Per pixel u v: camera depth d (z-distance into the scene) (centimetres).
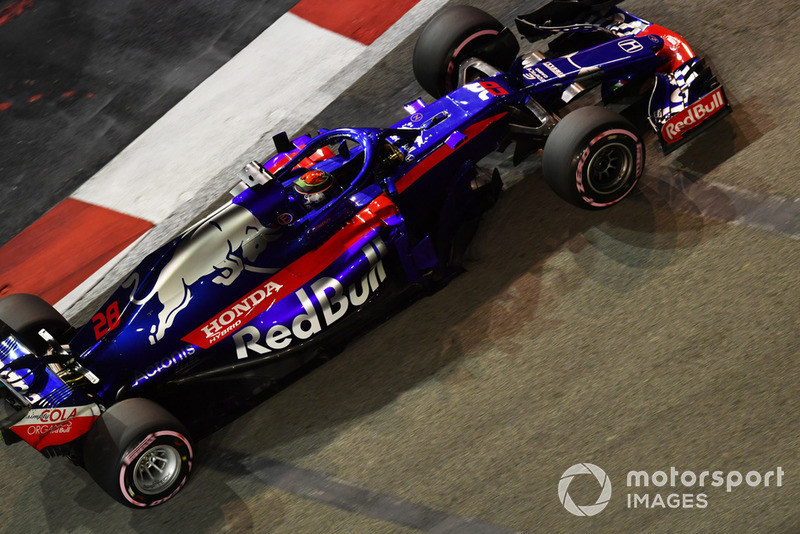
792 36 2992
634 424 2186
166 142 3531
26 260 3225
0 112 3891
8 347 2353
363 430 2380
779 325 2256
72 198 3425
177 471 2294
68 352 2389
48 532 2370
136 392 2345
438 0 3709
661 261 2491
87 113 3772
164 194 3325
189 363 2381
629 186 2583
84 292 3042
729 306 2334
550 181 2523
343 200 2475
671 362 2269
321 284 2467
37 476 2506
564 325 2433
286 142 2714
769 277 2361
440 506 2169
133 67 3916
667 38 2820
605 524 2041
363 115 3347
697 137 2791
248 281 2419
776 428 2083
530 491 2136
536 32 2945
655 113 2684
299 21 3853
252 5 4016
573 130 2430
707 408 2162
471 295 2584
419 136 2670
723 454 2078
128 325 2348
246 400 2492
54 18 4275
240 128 3478
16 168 3616
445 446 2283
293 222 2475
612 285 2478
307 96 3506
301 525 2225
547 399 2295
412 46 3550
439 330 2534
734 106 2838
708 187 2636
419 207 2683
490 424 2291
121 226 3247
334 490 2277
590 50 2802
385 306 2597
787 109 2772
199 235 2397
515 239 2680
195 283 2380
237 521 2275
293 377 2522
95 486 2447
